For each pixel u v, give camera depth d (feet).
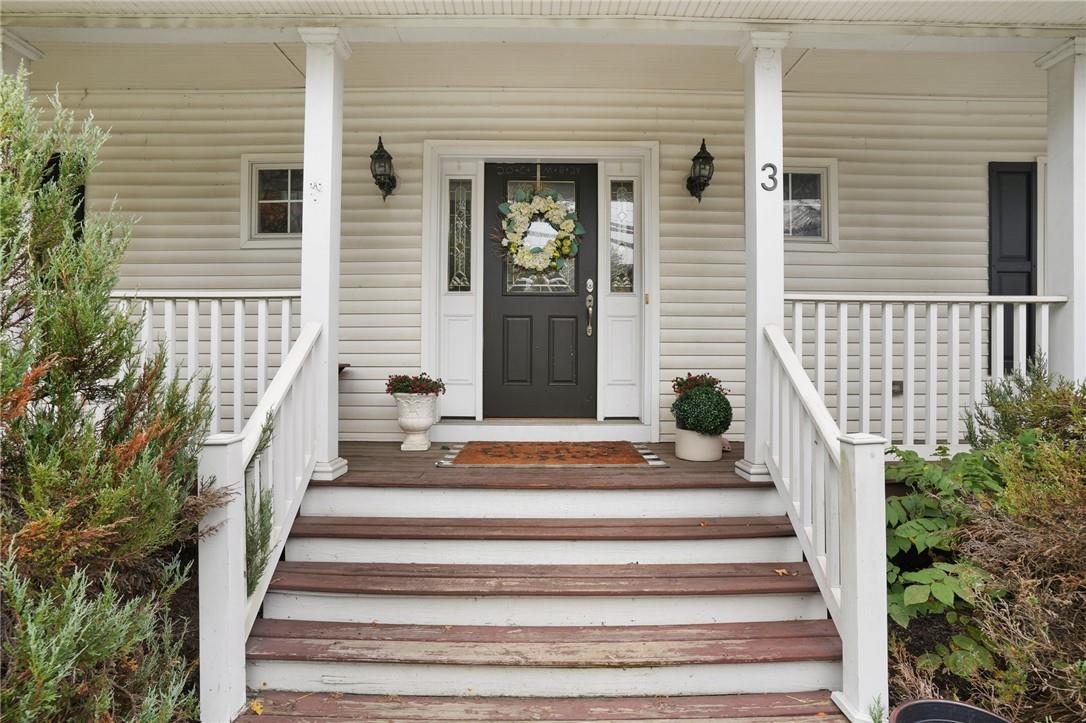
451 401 15.84
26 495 6.23
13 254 5.94
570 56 13.69
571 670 8.00
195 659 8.46
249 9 10.63
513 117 15.55
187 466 7.43
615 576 9.26
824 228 16.17
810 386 9.34
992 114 16.19
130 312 6.84
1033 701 7.50
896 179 16.07
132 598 7.38
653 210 15.53
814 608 9.03
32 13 10.74
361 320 15.61
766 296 11.02
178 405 7.27
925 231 16.12
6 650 5.32
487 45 13.08
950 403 12.00
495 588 8.86
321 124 10.87
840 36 11.22
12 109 6.22
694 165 14.98
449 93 15.52
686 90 15.57
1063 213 11.78
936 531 9.30
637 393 15.87
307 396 10.29
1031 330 16.10
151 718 6.23
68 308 6.17
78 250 6.63
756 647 8.24
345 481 10.50
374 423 15.58
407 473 11.19
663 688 8.05
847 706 7.60
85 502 6.13
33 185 6.28
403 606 8.90
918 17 10.85
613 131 15.57
